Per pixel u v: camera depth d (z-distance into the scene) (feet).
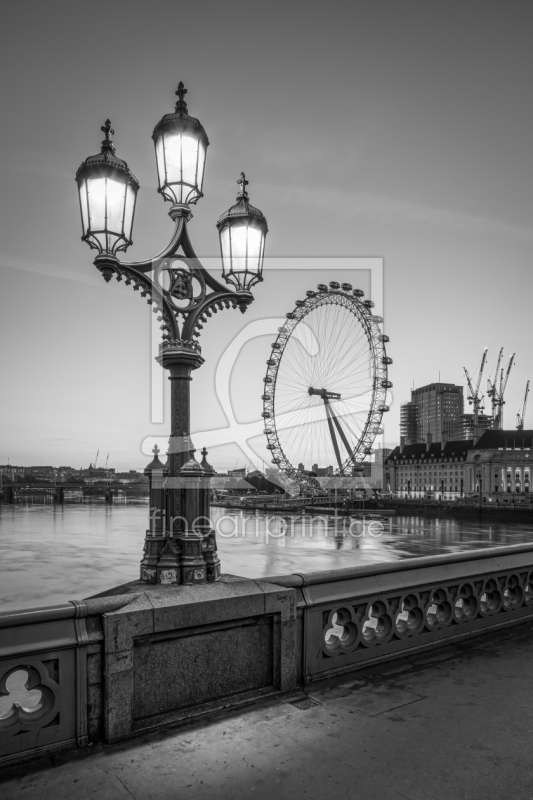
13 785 12.57
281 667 17.63
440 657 21.33
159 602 15.55
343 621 19.79
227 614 16.52
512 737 14.90
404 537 294.66
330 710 16.47
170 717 15.44
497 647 22.65
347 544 265.54
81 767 13.29
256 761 13.61
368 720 15.83
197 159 18.88
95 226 16.63
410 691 17.92
